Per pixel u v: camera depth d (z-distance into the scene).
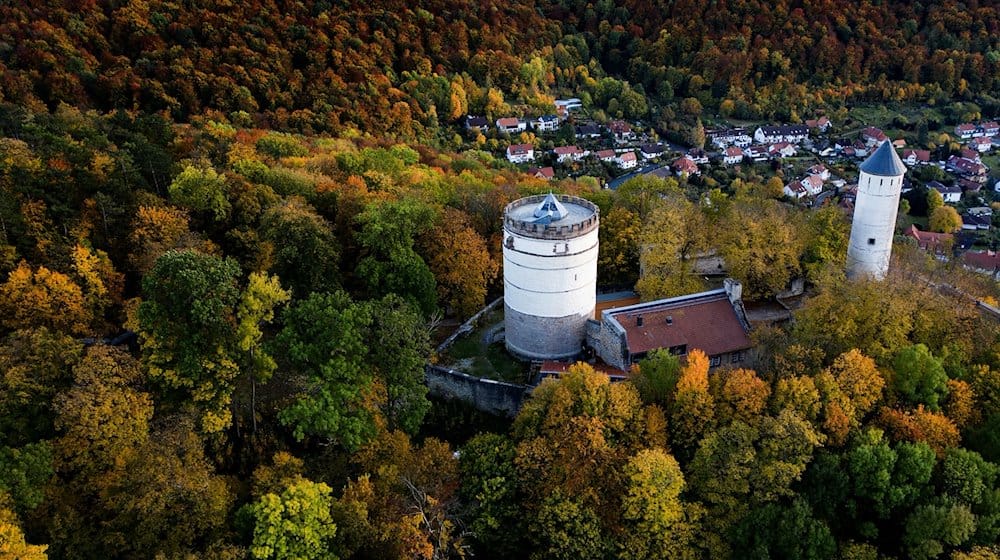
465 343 78.12
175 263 55.53
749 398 59.94
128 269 74.44
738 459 55.69
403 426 63.19
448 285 82.44
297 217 76.56
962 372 66.12
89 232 74.06
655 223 84.12
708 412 59.44
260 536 47.50
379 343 60.56
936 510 55.78
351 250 85.38
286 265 76.62
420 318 67.25
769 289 83.81
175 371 55.62
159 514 47.56
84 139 87.38
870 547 56.28
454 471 58.28
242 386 63.84
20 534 41.91
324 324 58.94
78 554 46.31
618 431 59.03
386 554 51.59
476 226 91.75
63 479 50.69
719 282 89.25
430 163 139.50
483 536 55.72
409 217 79.75
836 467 57.75
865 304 69.38
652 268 81.88
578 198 74.81
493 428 68.75
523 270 69.62
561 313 71.06
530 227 67.00
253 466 57.66
